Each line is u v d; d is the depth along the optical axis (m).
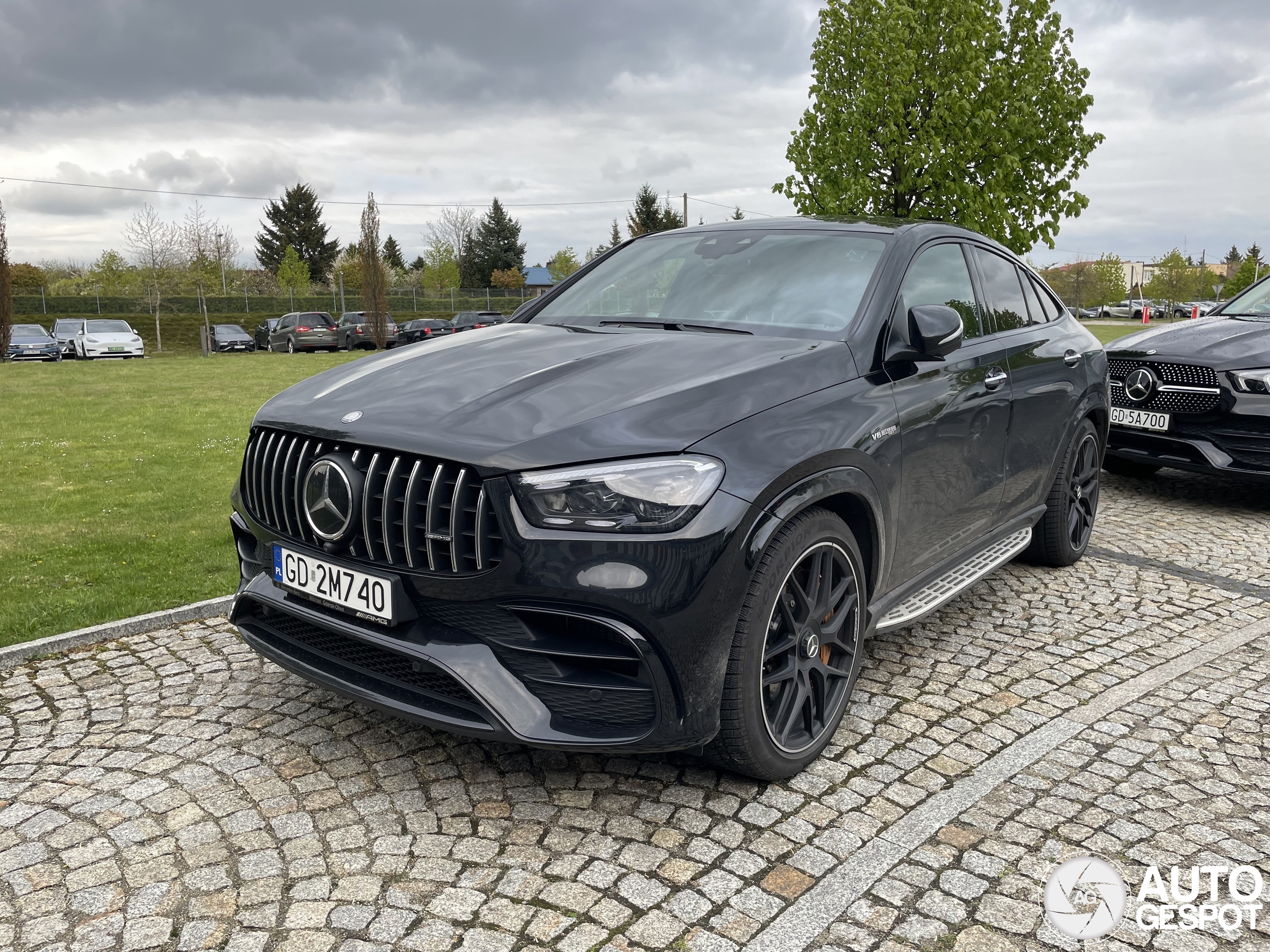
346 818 2.48
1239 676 3.44
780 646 2.55
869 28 10.58
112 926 2.05
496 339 3.26
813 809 2.53
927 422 3.12
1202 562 4.90
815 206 11.14
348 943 2.00
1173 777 2.72
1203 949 2.00
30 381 17.98
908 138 10.52
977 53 10.16
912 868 2.27
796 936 2.03
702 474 2.29
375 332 34.59
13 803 2.55
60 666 3.47
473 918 2.09
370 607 2.44
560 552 2.22
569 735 2.28
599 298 3.67
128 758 2.79
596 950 1.98
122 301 48.94
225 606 4.04
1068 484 4.52
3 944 1.99
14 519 5.96
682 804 2.55
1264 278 7.22
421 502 2.36
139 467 8.00
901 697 3.24
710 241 3.79
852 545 2.77
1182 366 6.01
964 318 3.64
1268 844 2.39
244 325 50.19
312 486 2.51
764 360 2.74
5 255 28.02
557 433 2.30
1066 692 3.29
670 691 2.30
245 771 2.72
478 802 2.56
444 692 2.44
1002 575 4.66
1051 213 10.73
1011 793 2.63
